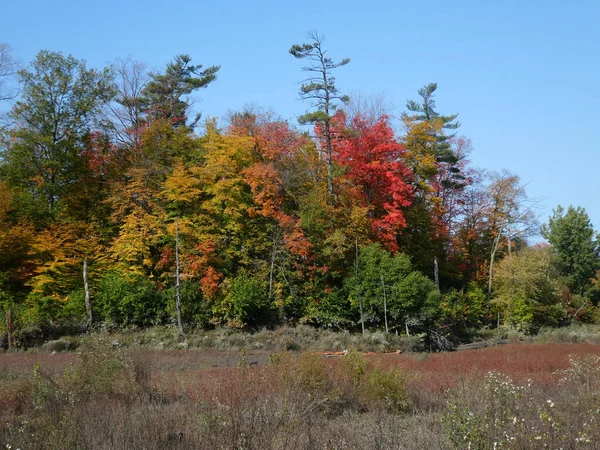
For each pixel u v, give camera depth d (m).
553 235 80.56
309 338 40.94
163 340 38.03
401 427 11.41
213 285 42.97
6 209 43.38
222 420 9.43
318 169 51.94
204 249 43.78
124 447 8.85
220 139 49.44
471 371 19.45
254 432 8.92
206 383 15.59
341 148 51.09
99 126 51.59
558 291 59.69
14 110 47.81
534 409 9.73
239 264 47.28
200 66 64.06
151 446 9.04
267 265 46.47
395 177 49.31
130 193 46.91
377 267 45.59
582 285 78.88
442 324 48.28
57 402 12.18
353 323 45.25
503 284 56.69
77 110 49.59
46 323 38.69
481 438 7.94
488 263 63.56
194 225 45.25
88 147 50.94
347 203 49.19
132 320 42.16
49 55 48.50
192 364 27.20
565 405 11.81
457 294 53.66
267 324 44.50
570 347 35.03
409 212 53.22
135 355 16.09
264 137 50.22
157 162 50.81
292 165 49.78
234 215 45.94
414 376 17.56
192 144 53.12
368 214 50.84
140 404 12.91
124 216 47.31
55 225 45.06
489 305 56.12
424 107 66.69
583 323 65.56
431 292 45.19
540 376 18.72
